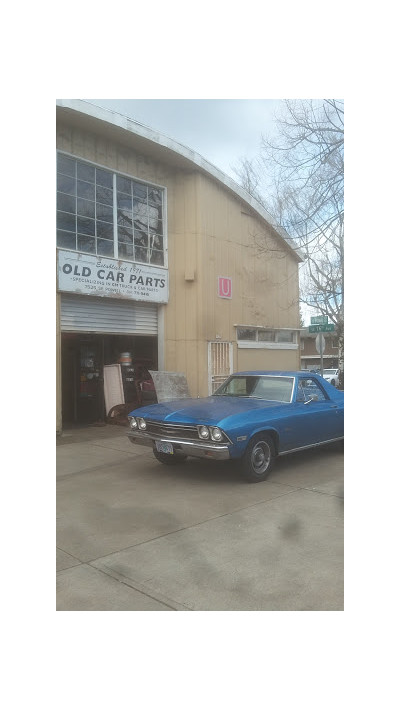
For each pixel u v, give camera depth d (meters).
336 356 37.03
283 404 7.03
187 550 4.30
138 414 6.78
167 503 5.62
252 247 14.47
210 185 12.95
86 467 7.43
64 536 4.65
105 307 11.09
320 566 3.96
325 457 8.08
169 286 12.41
